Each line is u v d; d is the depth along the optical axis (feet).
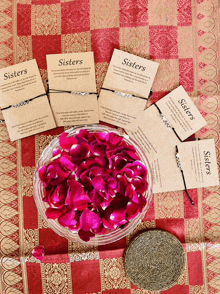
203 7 1.32
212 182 1.31
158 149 1.31
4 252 1.30
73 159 0.95
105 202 0.90
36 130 1.30
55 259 1.30
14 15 1.31
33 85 1.29
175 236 1.31
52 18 1.31
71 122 1.30
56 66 1.29
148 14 1.31
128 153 0.98
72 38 1.30
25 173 1.30
